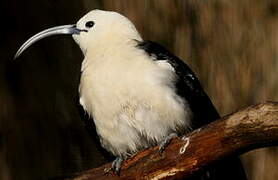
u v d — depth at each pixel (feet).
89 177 31.07
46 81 47.44
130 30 34.96
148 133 32.73
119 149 33.50
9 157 47.16
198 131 28.91
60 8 47.37
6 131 47.16
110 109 32.63
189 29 50.88
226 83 51.29
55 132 47.37
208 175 32.94
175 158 29.48
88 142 47.21
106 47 33.99
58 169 47.21
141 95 32.30
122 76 32.42
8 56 47.26
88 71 33.27
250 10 51.83
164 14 50.39
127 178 30.50
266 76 51.85
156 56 33.22
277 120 27.17
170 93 32.58
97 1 48.19
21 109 47.29
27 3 47.21
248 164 51.88
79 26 35.76
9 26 47.26
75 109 47.34
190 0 50.85
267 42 52.03
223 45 51.39
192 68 51.03
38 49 47.39
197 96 33.78
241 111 27.81
